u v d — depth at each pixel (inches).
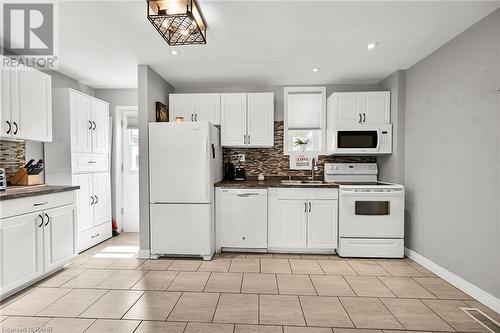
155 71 141.3
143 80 131.6
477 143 92.8
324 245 136.2
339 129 145.3
